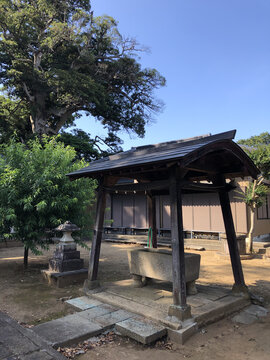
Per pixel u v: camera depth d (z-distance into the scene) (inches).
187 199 475.2
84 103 863.1
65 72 742.5
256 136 1237.7
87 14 880.9
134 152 201.6
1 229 254.2
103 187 198.1
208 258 355.3
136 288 191.8
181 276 138.6
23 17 799.7
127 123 1060.5
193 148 138.3
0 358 104.3
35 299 186.9
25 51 846.5
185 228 473.1
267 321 151.2
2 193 242.1
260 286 220.7
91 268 190.5
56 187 253.0
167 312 145.5
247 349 120.5
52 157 277.7
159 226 505.4
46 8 833.5
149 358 113.2
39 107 831.1
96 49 993.5
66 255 231.6
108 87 1019.3
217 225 438.0
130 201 554.9
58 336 124.6
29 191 257.1
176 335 126.2
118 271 277.4
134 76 977.5
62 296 193.3
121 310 155.5
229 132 155.3
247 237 400.5
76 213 274.5
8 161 272.1
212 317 147.9
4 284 226.1
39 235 259.1
